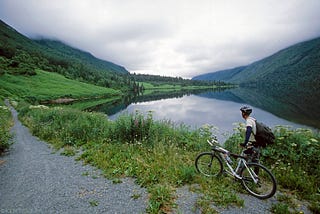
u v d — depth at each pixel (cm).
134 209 368
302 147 570
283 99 7225
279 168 535
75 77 13538
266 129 440
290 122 3123
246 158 460
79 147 795
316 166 524
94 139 848
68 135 909
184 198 407
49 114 1372
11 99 4872
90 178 502
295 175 495
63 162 628
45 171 552
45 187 455
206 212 360
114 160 595
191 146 775
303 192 441
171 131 893
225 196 407
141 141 764
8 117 2106
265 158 596
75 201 396
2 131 830
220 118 3341
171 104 6069
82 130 927
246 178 447
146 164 563
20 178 505
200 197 410
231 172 489
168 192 420
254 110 4431
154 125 892
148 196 413
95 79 14438
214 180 483
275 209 376
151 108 4966
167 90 16488
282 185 476
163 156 640
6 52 11988
